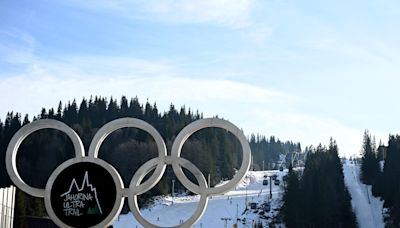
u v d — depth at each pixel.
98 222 21.92
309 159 119.19
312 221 97.25
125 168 110.12
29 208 66.94
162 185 116.56
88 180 22.22
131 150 111.56
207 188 22.17
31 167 105.19
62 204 22.14
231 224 109.50
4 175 86.56
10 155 22.94
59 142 110.19
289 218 99.94
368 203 119.44
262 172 166.12
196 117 152.38
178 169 22.39
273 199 122.81
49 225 50.81
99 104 148.50
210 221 111.31
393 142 119.38
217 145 138.00
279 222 107.50
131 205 22.16
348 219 101.81
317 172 105.50
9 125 112.75
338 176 115.06
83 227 21.94
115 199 22.08
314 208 98.19
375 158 135.38
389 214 107.94
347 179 141.88
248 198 126.00
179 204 112.50
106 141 117.00
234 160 140.12
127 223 101.94
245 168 22.11
